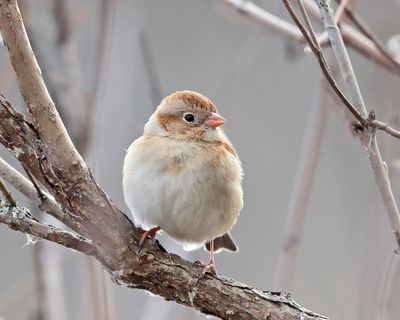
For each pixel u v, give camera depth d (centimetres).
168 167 888
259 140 1583
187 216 888
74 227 774
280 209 1537
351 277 1398
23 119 700
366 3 1490
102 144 1195
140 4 1306
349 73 706
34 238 759
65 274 1308
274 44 1586
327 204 1488
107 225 732
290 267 905
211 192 887
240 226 1530
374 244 1051
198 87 1560
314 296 1402
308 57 1595
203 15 1623
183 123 948
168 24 1608
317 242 1480
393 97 1120
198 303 768
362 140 692
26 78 677
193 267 773
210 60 1588
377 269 1016
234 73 1127
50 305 907
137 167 897
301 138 1577
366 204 1309
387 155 1033
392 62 887
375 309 979
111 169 1186
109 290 913
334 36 713
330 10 720
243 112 1589
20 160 709
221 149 916
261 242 1516
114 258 745
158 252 762
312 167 952
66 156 705
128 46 1256
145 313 974
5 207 733
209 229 905
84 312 925
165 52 1588
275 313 766
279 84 1600
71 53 1061
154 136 941
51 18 1101
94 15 1218
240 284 777
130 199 903
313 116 968
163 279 761
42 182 720
